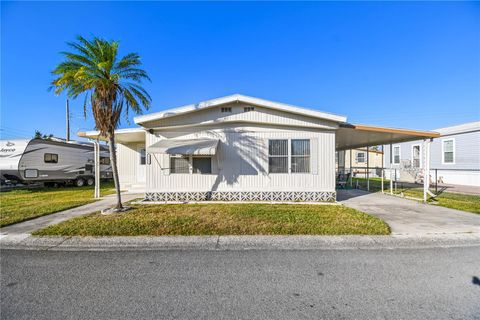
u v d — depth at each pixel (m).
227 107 11.98
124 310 3.39
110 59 9.15
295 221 7.87
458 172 20.53
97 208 10.45
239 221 7.89
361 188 19.11
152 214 8.92
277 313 3.31
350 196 14.34
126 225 7.43
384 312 3.33
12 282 4.22
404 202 12.02
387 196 14.32
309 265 4.88
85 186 22.81
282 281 4.21
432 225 7.60
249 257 5.32
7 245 6.13
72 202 12.06
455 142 20.80
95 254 5.54
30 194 16.17
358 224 7.50
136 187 16.20
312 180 11.95
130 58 9.56
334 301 3.60
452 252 5.56
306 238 6.42
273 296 3.74
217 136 12.17
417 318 3.21
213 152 10.52
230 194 12.06
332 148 11.95
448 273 4.50
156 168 12.28
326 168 11.94
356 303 3.54
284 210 9.52
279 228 7.14
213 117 11.98
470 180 19.62
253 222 7.78
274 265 4.89
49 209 10.02
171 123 12.10
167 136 12.33
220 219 8.15
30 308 3.44
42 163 19.22
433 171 22.61
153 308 3.44
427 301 3.59
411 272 4.55
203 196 12.12
